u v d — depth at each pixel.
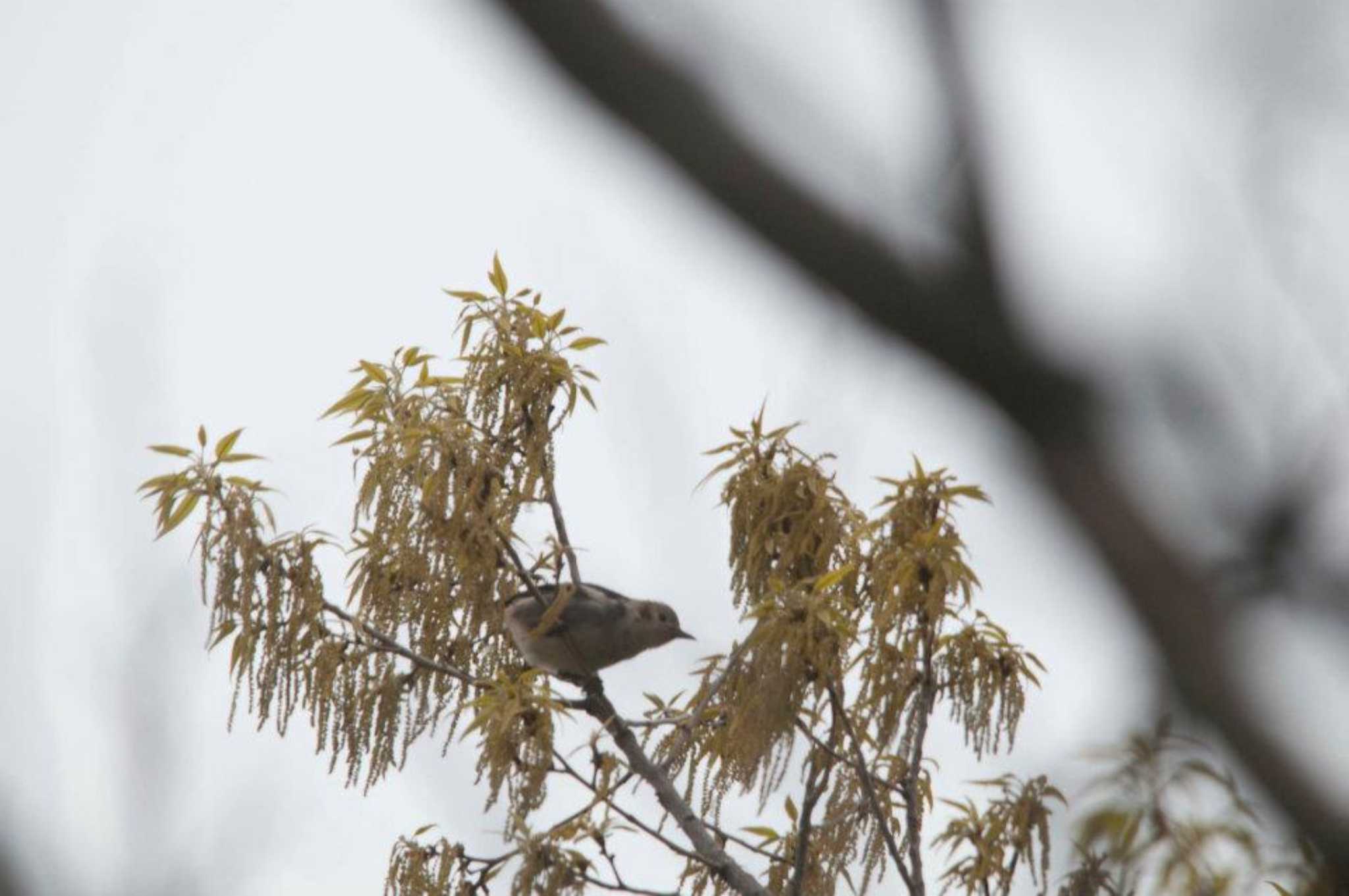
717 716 12.58
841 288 2.38
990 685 11.70
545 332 13.09
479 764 11.48
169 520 11.83
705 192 2.38
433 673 12.34
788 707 11.02
